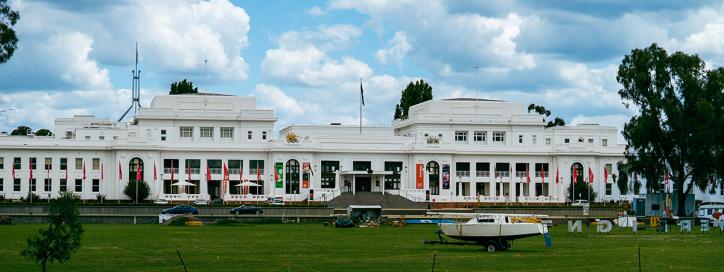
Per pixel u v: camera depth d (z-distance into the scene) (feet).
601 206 573.74
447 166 649.61
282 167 636.07
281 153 637.30
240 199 594.24
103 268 226.38
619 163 486.79
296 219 450.30
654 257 256.52
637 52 481.05
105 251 269.44
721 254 266.77
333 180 646.33
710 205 495.41
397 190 638.53
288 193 636.07
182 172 632.38
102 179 619.26
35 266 226.99
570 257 254.06
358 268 228.43
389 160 653.71
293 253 268.21
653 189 474.90
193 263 238.68
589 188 611.88
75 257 249.34
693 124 456.45
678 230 391.45
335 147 646.74
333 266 232.73
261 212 497.46
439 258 250.16
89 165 623.77
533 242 311.88
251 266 232.73
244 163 640.99
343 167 647.97
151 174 624.18
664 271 225.97
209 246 292.40
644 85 474.49
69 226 192.75
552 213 537.24
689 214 495.00
